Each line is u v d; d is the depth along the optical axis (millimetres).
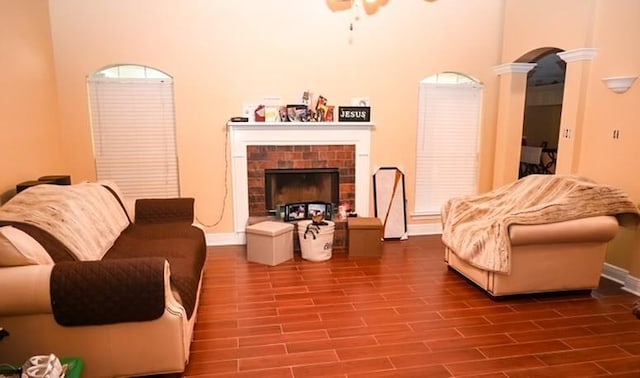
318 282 3627
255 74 4516
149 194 4566
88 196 3010
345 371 2311
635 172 3490
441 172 5152
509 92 4852
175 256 2770
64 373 1859
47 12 3965
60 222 2426
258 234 4051
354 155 4809
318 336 2697
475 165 5215
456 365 2379
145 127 4438
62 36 4090
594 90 3850
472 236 3434
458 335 2719
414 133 4980
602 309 3123
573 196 3254
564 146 4129
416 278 3736
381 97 4820
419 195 5156
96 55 4188
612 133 3682
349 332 2752
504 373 2305
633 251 3488
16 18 3348
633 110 3482
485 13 4883
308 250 4172
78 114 4266
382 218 4980
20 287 1937
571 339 2676
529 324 2879
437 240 4977
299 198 4953
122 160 4453
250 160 4613
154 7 4219
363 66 4719
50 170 3982
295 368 2336
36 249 2070
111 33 4180
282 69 4559
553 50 4422
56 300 1967
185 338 2221
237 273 3840
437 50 4848
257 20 4434
